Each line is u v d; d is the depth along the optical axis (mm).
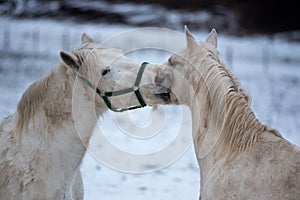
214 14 81750
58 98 6113
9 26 57125
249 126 5344
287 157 4930
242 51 50312
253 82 31297
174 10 81875
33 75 28391
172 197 10406
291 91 28484
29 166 6039
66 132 6078
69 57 5992
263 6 84375
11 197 6020
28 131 6199
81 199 6641
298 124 18234
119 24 71625
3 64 32406
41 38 48906
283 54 51406
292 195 4688
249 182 5008
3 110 16953
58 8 71688
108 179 11594
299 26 81625
